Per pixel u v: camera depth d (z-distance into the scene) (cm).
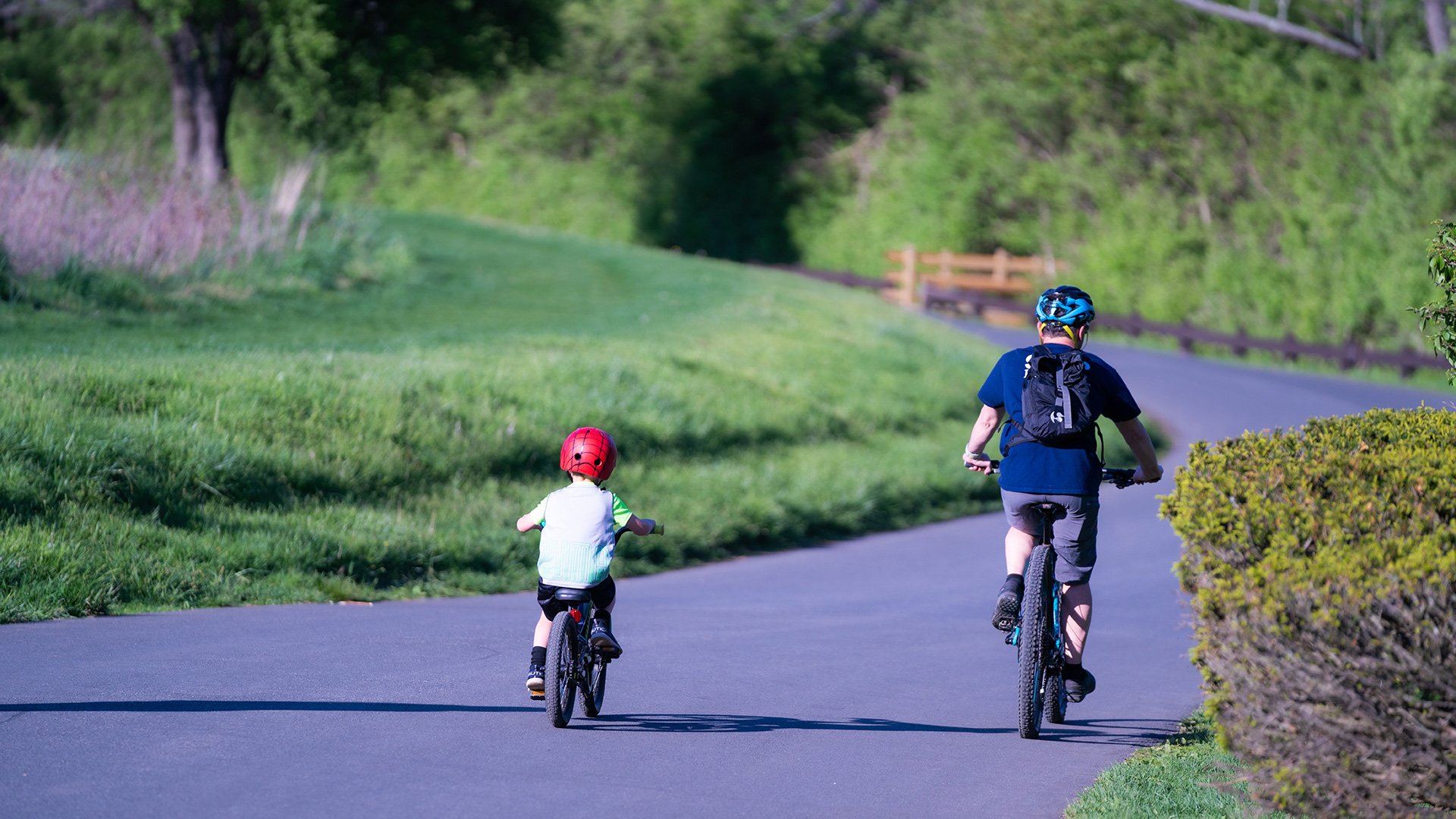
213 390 4972
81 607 3319
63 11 13488
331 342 7081
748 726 2552
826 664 3209
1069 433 2431
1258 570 1784
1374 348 13738
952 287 18438
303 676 2731
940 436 8088
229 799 1958
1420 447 2331
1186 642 3784
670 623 3747
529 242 15788
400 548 4319
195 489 4256
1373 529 1895
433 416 5425
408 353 6650
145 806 1908
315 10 11219
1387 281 13250
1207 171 16875
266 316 8062
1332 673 1638
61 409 4319
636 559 5034
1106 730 2680
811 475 6378
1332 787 1672
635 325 9469
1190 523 2058
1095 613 4262
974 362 10569
